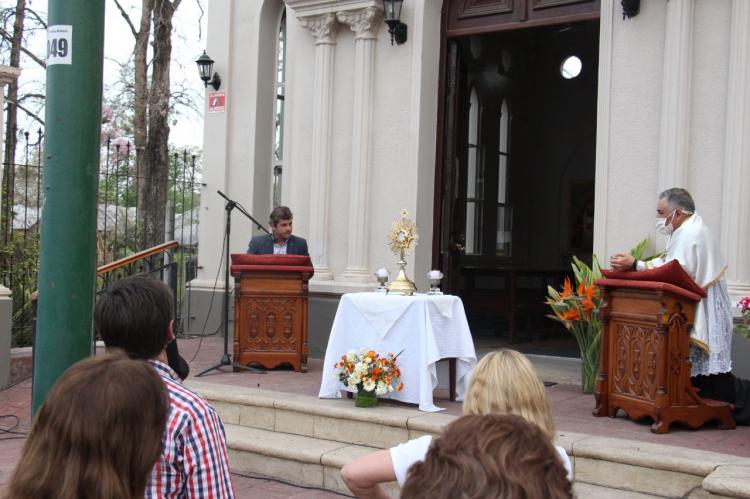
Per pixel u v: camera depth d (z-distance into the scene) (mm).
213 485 2150
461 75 8539
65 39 3504
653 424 5078
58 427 1632
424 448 2393
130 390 1672
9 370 7492
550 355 8516
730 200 6172
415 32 8070
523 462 1139
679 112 6414
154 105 14078
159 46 14242
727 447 4680
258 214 9789
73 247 3533
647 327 5090
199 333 9883
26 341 8523
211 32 10031
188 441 2137
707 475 4129
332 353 5852
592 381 6262
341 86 8531
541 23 7719
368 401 5496
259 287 7133
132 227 13414
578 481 4523
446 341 5805
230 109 9930
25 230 8703
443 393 6250
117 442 1629
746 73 6148
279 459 5211
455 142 8320
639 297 5148
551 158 14297
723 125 6324
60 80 3512
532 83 14023
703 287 5133
